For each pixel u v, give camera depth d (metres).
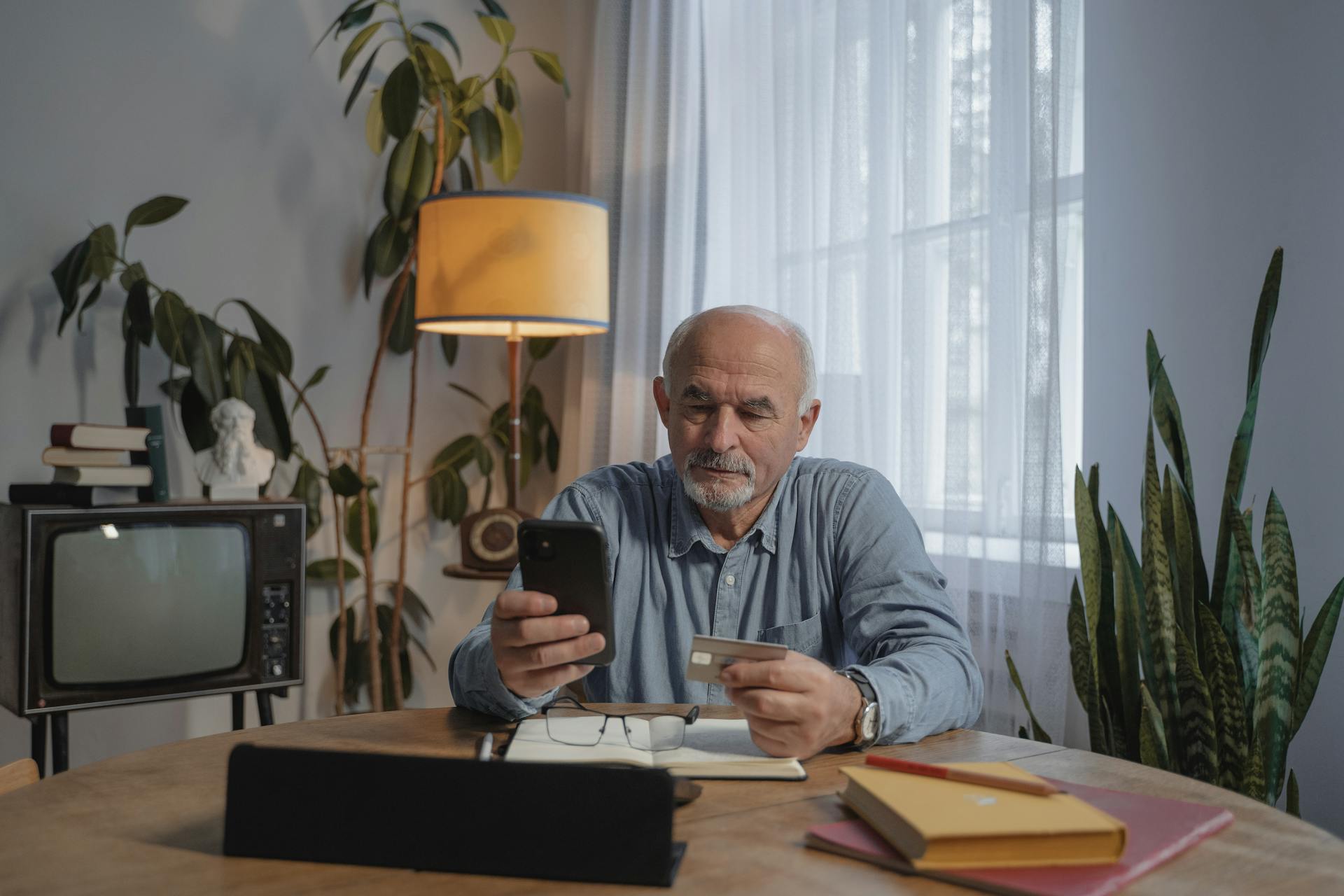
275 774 0.74
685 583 1.41
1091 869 0.69
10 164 2.48
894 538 1.35
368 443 2.99
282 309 2.85
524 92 3.28
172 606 1.99
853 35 2.27
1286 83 1.62
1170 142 1.80
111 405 2.60
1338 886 0.68
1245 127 1.68
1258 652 1.38
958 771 0.81
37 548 1.85
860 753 1.02
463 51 3.17
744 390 1.32
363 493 2.71
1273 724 1.32
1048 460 1.80
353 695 2.87
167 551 1.99
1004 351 1.95
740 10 2.66
